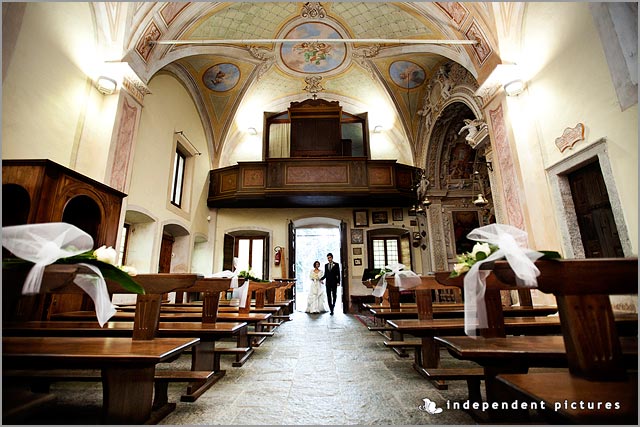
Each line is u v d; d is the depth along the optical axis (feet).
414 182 30.42
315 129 33.30
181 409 7.08
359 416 6.66
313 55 30.27
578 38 13.30
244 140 37.14
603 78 12.16
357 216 35.73
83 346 5.99
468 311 5.94
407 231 34.94
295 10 25.00
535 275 4.78
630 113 11.11
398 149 37.11
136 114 18.07
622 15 11.36
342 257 34.47
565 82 14.05
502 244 5.55
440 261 31.60
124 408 5.71
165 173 24.07
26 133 12.41
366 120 34.99
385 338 16.46
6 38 11.20
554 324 8.58
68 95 14.66
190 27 21.24
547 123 15.15
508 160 17.02
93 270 5.13
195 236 30.35
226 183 32.76
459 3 18.56
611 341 4.42
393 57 28.86
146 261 21.76
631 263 4.66
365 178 30.89
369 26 25.61
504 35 17.16
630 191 11.14
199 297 30.32
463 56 20.70
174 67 25.90
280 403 7.42
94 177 15.44
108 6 16.25
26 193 10.32
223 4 21.40
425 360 9.58
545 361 5.88
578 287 4.65
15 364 5.32
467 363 11.44
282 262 34.47
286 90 34.78
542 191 15.47
